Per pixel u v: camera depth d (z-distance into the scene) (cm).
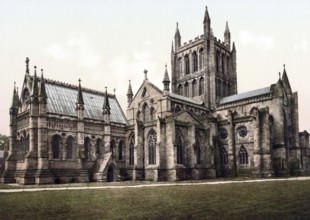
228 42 12525
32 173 6600
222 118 10294
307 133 10106
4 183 7219
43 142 6838
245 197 3338
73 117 7688
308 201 2973
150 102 9575
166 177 7231
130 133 8769
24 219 2305
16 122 7906
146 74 9975
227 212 2470
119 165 8619
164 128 7462
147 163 7712
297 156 9050
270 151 7869
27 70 8050
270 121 8644
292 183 4941
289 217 2281
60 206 2875
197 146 8000
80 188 5019
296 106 9431
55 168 7081
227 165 8675
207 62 11138
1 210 2697
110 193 4022
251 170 8056
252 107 9488
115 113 9719
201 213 2441
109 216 2359
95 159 8019
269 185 4706
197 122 8381
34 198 3547
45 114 6988
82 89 9238
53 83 8356
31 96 6944
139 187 5047
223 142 8850
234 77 12300
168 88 9031
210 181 6419
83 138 7762
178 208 2678
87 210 2645
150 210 2598
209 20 11394
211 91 10925
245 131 8381
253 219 2219
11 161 7544
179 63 12488
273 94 8931
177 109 9350
